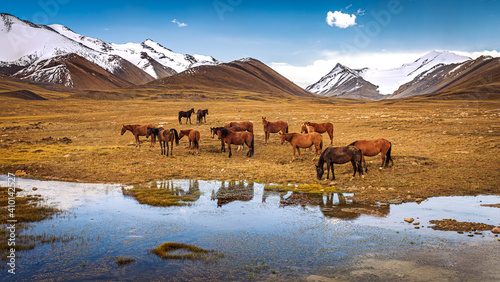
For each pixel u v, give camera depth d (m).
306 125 31.28
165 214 12.78
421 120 43.97
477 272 7.74
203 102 134.38
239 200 14.80
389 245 9.49
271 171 21.08
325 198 14.91
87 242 9.88
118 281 7.45
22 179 19.89
